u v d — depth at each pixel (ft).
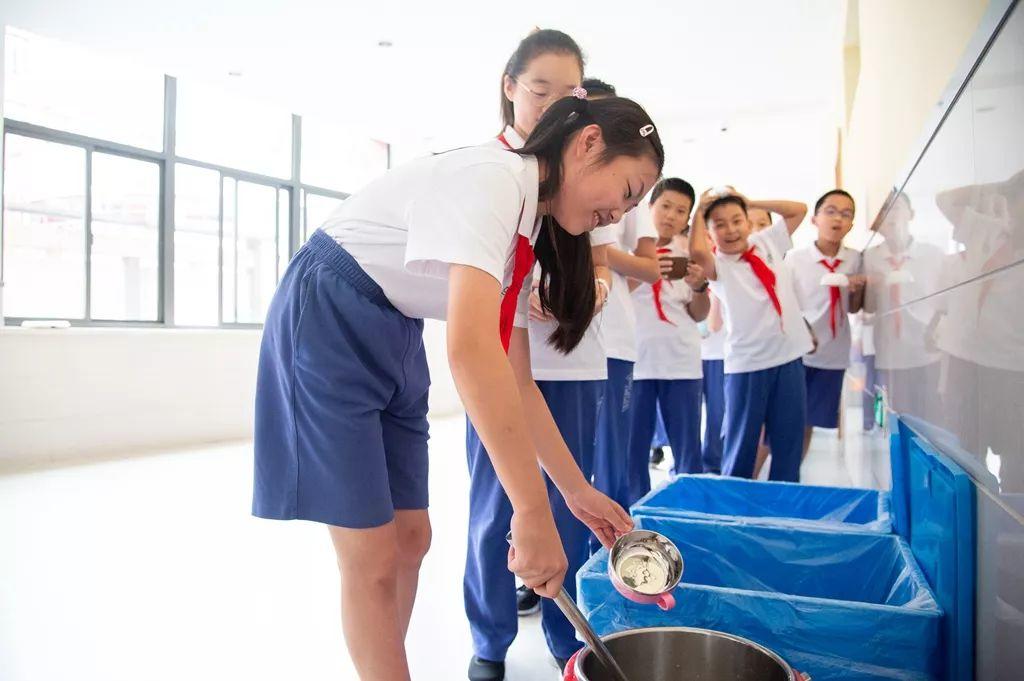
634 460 9.41
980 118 3.76
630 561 3.65
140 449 16.11
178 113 19.74
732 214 9.23
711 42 19.30
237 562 8.07
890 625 3.59
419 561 4.26
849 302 11.99
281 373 3.58
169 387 16.78
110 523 9.73
